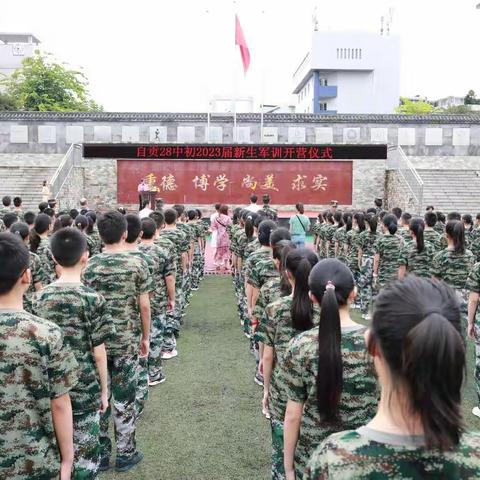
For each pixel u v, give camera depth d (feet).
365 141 94.53
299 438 9.26
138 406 17.47
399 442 5.17
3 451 8.46
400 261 27.32
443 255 24.11
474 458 5.10
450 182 88.58
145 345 16.07
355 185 90.84
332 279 9.25
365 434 5.33
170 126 93.91
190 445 16.83
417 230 26.66
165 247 23.62
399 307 5.19
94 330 12.17
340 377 8.40
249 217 31.42
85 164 90.53
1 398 8.41
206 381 22.45
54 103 130.11
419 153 95.14
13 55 196.44
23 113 93.04
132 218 17.07
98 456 12.51
